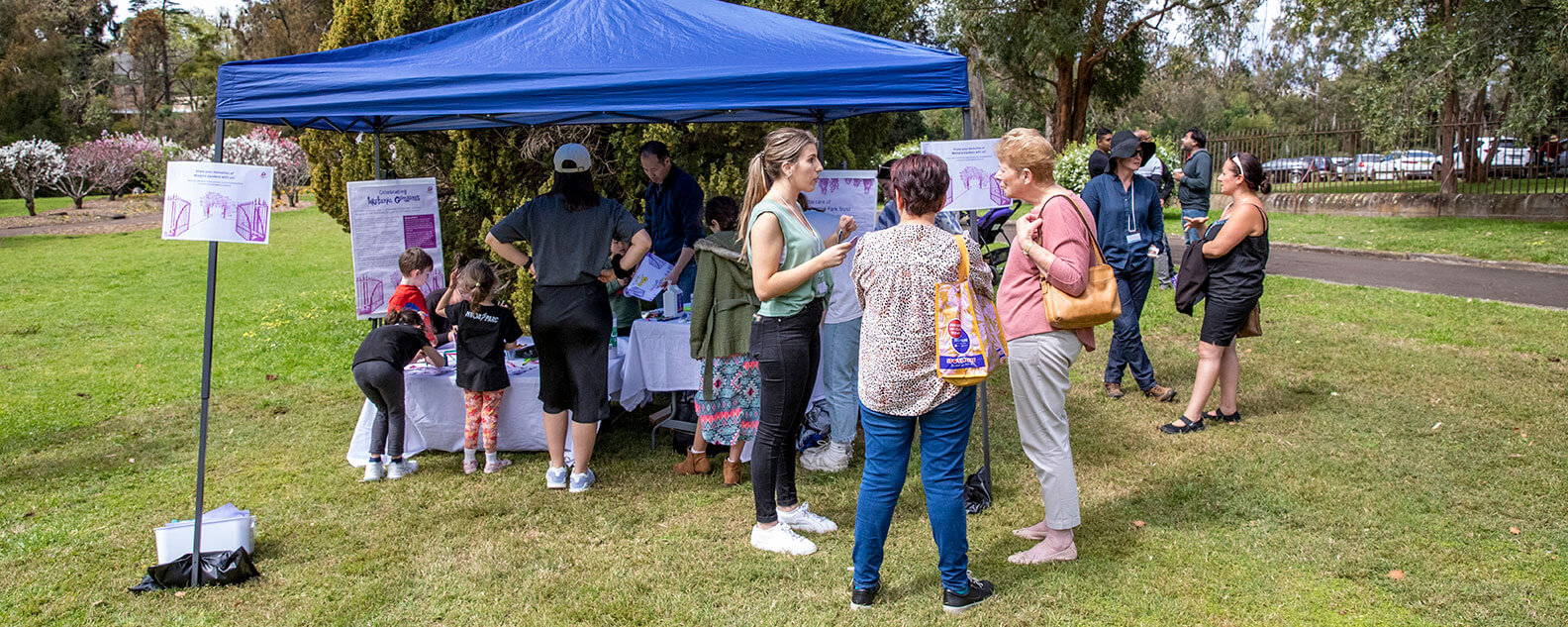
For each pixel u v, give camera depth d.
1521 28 13.43
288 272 13.25
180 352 7.98
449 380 4.95
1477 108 19.30
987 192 4.22
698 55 4.15
